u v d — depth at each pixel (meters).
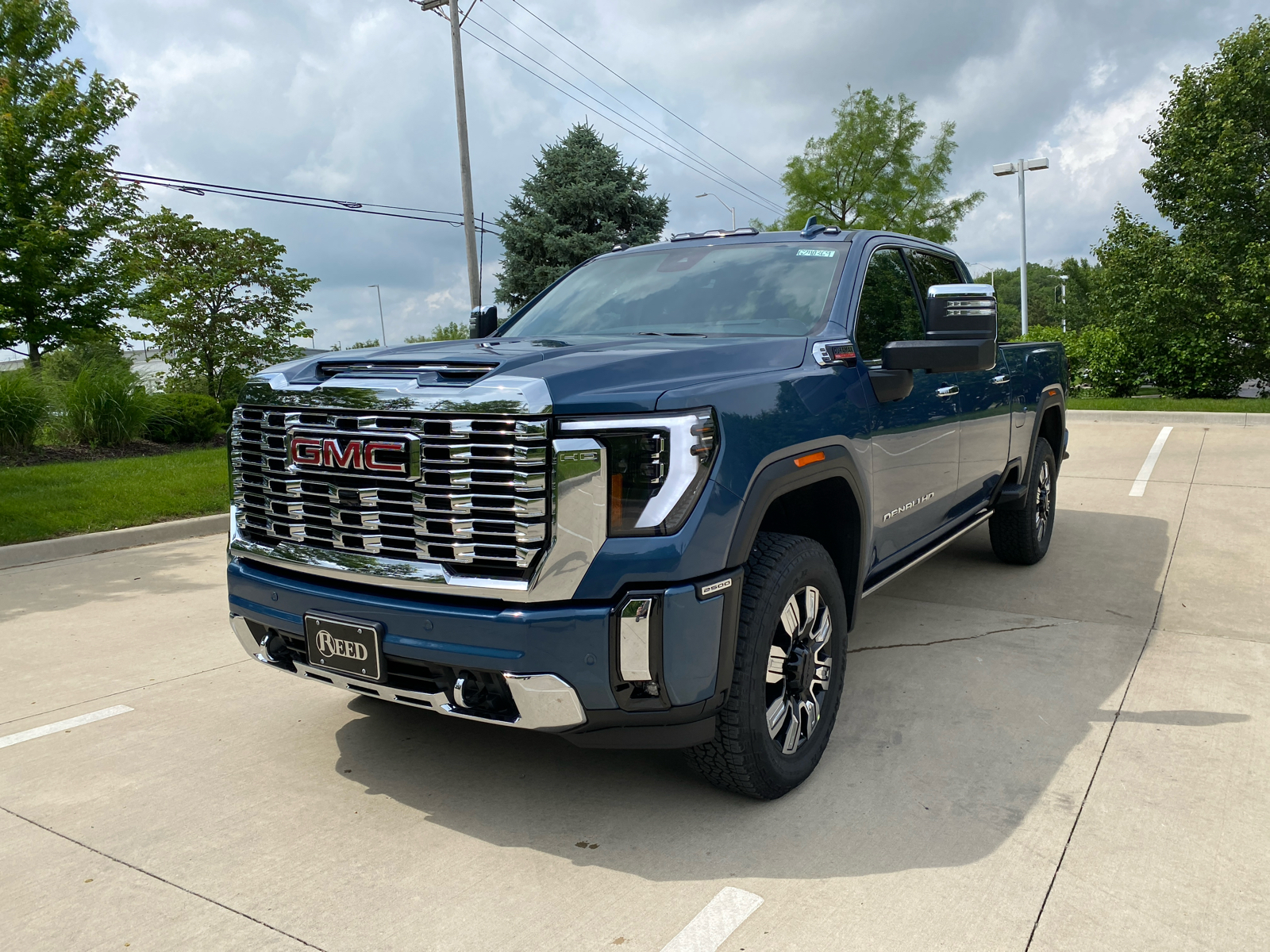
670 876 2.55
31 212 11.39
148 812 2.99
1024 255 23.52
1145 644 4.42
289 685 4.17
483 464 2.46
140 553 7.09
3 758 3.42
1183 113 17.36
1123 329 18.25
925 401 3.96
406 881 2.55
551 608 2.45
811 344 3.29
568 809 2.96
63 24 11.64
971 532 7.09
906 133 27.53
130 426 13.30
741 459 2.62
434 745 3.48
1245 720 3.52
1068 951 2.20
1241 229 16.83
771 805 2.95
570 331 3.94
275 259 22.00
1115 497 8.31
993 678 4.02
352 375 2.77
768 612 2.75
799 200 28.61
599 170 30.30
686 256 4.21
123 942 2.31
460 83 21.66
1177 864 2.55
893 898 2.42
